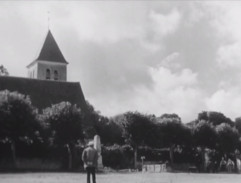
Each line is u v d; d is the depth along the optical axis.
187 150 69.94
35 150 52.69
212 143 70.50
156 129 64.12
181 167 68.38
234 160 75.38
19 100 49.22
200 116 125.19
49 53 105.25
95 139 49.88
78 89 84.62
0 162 50.25
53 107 55.12
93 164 17.95
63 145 54.78
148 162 63.53
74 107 55.97
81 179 27.80
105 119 93.12
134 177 32.03
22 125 48.78
